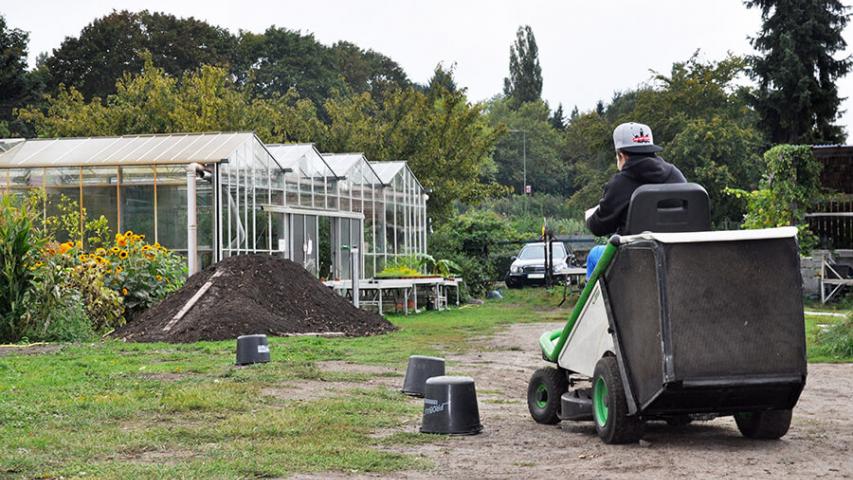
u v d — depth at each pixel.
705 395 6.39
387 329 18.11
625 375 6.66
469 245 39.00
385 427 7.50
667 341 6.26
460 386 7.28
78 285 16.86
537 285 37.38
